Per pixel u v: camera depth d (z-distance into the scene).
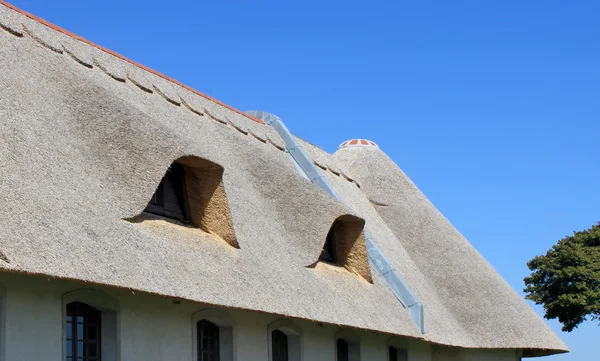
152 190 13.84
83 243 11.70
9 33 15.25
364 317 18.16
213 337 16.03
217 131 20.03
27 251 10.47
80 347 12.80
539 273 45.69
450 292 25.41
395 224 27.62
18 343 11.25
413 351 24.12
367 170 29.36
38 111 13.67
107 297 13.00
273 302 15.00
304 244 18.42
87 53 17.72
